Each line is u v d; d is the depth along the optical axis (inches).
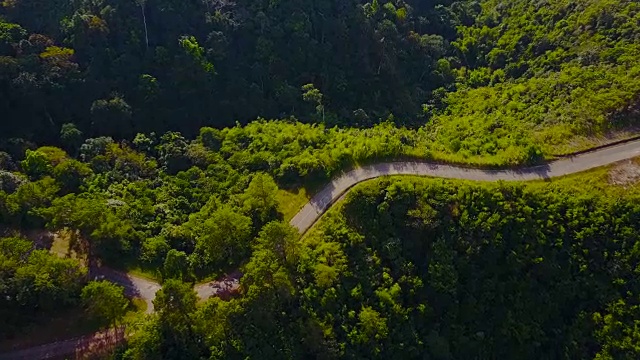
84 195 4089.6
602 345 3821.4
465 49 6486.2
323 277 3587.6
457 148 4763.8
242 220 3708.2
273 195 4001.0
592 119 4712.1
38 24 5438.0
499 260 3998.5
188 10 5620.1
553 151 4591.5
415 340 3678.6
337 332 3518.7
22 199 3853.3
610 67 5044.3
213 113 5442.9
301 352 3395.7
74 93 5083.7
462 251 3991.1
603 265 3981.3
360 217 4082.2
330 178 4407.0
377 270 3823.8
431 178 4370.1
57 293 3376.0
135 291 3710.6
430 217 4013.3
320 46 5944.9
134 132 5142.7
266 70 5703.7
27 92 4830.2
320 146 4704.7
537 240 4001.0
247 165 4562.0
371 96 5930.1
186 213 4224.9
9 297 3275.1
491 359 3892.7
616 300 3880.4
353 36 6092.5
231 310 3353.8
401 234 4037.9
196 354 3270.2
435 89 6146.7
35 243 3841.0
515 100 5324.8
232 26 5708.7
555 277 3981.3
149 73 5349.4
